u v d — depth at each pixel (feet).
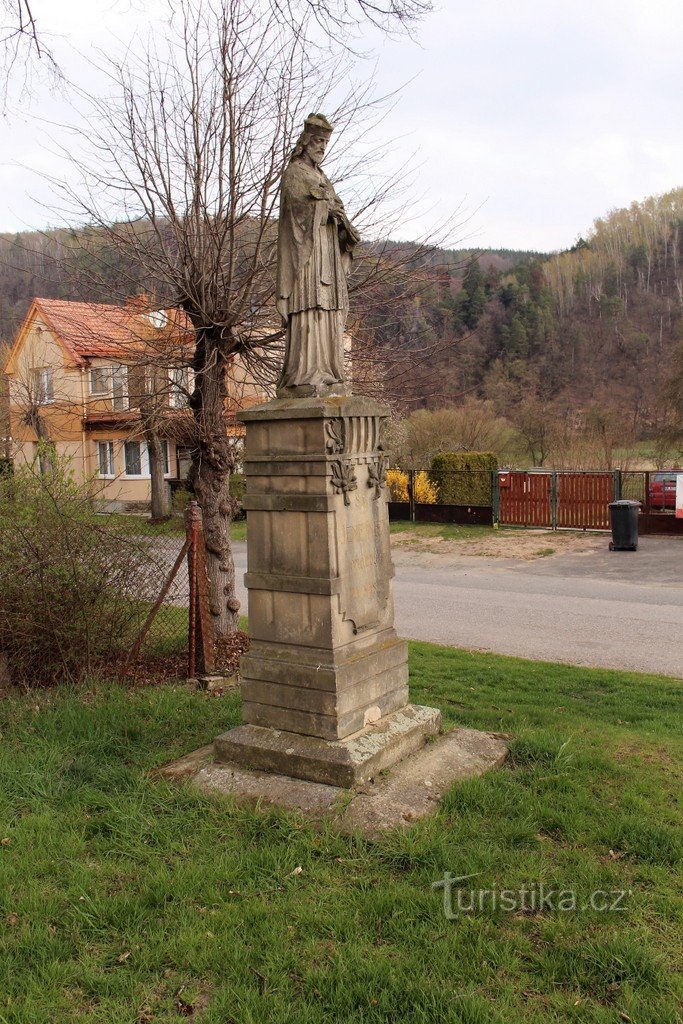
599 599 43.45
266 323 29.25
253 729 18.26
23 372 61.31
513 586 48.34
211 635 26.53
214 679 25.86
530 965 11.41
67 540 24.66
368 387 30.68
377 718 18.39
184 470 90.99
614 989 10.87
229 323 27.40
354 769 16.35
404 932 12.08
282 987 11.01
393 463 93.91
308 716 17.48
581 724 21.83
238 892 13.30
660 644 33.42
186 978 11.33
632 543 58.85
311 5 21.30
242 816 15.71
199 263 26.94
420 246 30.45
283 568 17.80
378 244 30.58
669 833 14.74
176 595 30.25
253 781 17.08
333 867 14.02
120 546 26.02
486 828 15.24
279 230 18.21
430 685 26.35
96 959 11.77
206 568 28.53
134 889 13.57
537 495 71.31
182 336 29.66
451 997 10.64
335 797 16.05
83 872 13.96
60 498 25.93
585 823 15.34
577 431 106.73
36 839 15.23
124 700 23.09
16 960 11.73
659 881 13.34
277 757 17.30
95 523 25.99
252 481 18.19
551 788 16.99
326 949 11.86
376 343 31.73
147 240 28.86
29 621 24.17
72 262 29.30
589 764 18.31
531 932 12.17
